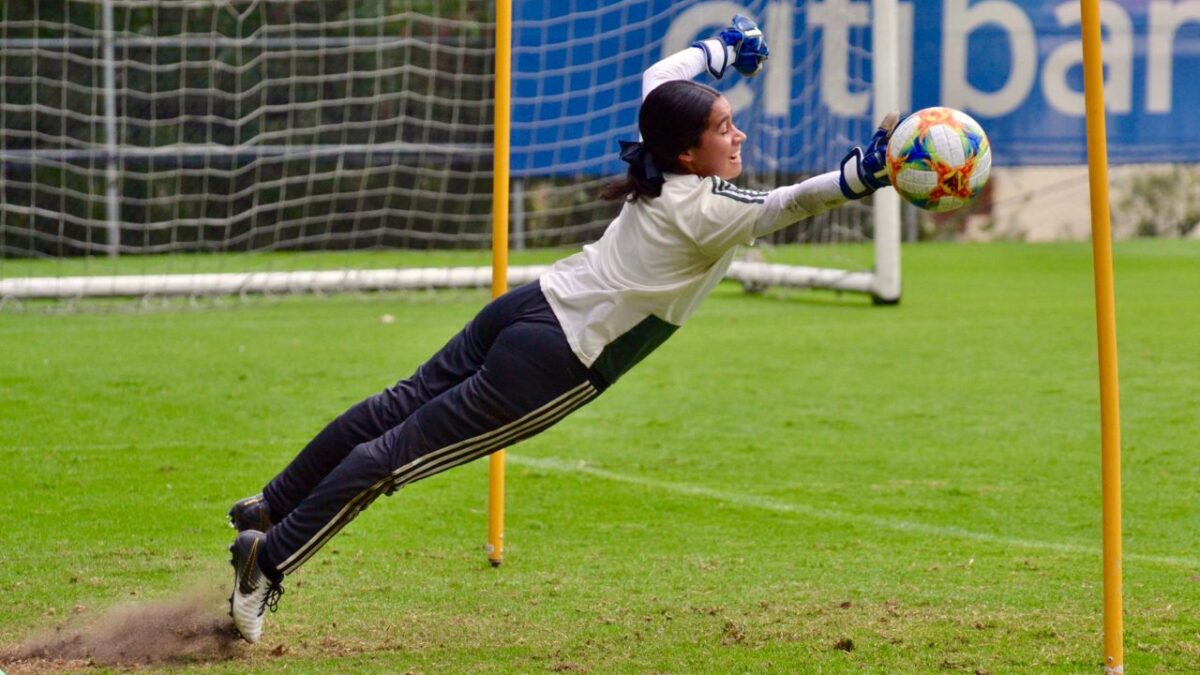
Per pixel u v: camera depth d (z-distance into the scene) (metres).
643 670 11.68
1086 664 11.73
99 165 46.94
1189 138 44.50
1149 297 38.38
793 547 16.30
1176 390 25.84
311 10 46.91
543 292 11.59
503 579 14.91
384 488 11.88
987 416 23.98
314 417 23.89
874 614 13.39
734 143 11.24
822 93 39.62
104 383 26.67
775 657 12.02
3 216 47.19
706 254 11.14
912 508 18.16
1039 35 43.41
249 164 46.53
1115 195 55.09
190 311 37.25
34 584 14.44
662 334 11.59
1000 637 12.56
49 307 37.88
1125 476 19.69
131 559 15.50
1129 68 44.19
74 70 46.81
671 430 23.17
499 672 11.62
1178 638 12.48
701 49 12.66
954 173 10.35
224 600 13.53
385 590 14.45
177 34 46.34
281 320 35.44
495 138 14.27
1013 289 41.03
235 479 19.61
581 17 40.66
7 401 24.95
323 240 49.38
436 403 11.73
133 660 12.06
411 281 39.72
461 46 45.41
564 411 11.67
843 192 10.65
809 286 39.19
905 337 32.34
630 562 15.62
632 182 11.23
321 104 43.16
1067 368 28.25
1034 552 15.94
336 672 11.62
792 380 27.38
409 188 50.06
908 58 42.56
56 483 19.28
